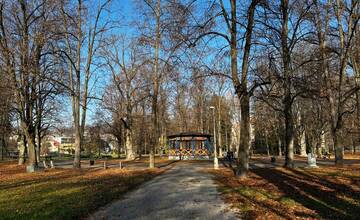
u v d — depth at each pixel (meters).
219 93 54.75
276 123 59.31
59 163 48.88
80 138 31.78
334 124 26.91
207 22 19.70
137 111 64.88
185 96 61.41
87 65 33.44
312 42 25.47
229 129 78.25
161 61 30.03
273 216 9.77
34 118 32.84
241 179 19.16
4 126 47.97
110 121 67.88
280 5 24.34
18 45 27.19
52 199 12.93
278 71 23.52
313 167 25.08
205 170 26.83
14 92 29.17
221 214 10.29
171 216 10.16
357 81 25.64
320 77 25.97
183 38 19.53
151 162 30.52
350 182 16.02
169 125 76.69
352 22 25.08
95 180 20.42
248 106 20.14
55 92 30.62
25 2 28.33
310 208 10.66
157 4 29.14
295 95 24.39
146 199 13.37
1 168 36.22
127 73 49.41
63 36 29.75
